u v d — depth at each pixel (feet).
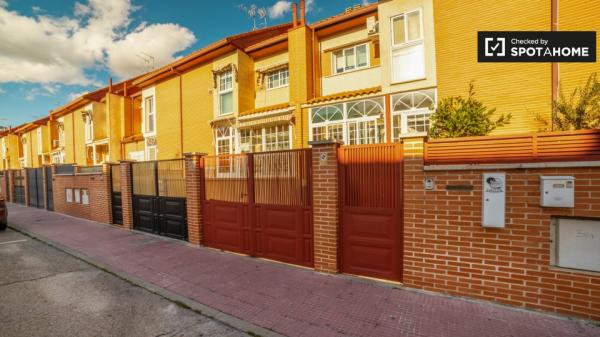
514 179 11.54
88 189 37.47
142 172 29.45
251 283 15.70
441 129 18.15
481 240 12.27
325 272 16.55
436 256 13.26
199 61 46.44
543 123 23.79
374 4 32.01
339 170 16.19
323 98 33.47
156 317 12.62
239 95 41.70
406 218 13.92
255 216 20.02
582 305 10.66
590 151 10.30
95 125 69.97
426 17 27.94
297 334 10.85
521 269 11.59
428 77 27.91
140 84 56.13
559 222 10.98
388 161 14.76
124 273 17.89
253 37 43.60
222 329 11.56
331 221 16.15
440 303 12.42
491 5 25.71
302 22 36.58
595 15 22.22
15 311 13.30
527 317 11.03
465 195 12.51
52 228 32.99
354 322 11.41
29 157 107.96
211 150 45.98
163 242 25.35
